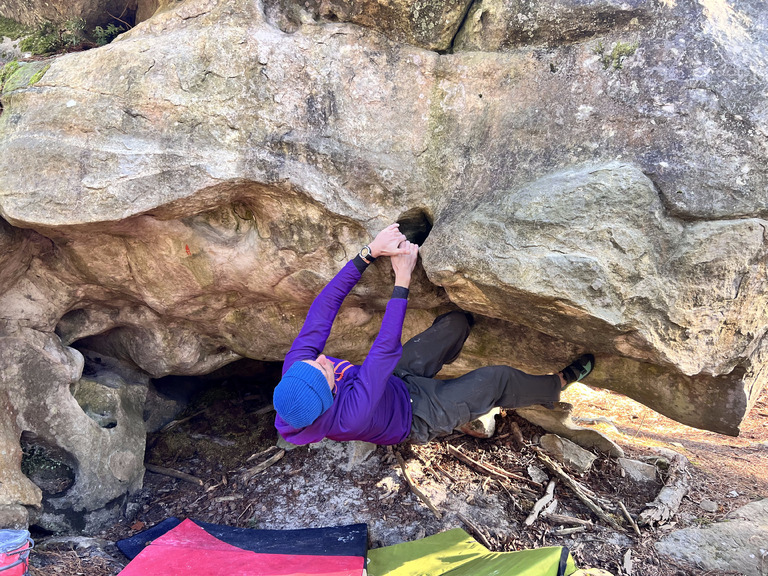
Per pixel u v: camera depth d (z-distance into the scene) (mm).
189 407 4395
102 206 2477
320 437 2377
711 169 2182
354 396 2355
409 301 3074
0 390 2914
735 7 2359
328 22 2604
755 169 2150
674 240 2221
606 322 2225
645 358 2428
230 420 4266
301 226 2746
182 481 3750
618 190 2195
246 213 2885
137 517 3438
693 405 2816
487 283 2383
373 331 3449
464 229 2453
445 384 2830
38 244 3029
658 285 2217
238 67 2508
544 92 2451
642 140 2268
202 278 3062
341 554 2805
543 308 2369
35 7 3484
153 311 3463
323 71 2557
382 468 3701
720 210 2184
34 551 2879
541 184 2344
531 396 2986
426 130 2637
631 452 4219
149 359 3676
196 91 2508
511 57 2494
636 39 2287
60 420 3111
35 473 3137
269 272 2955
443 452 3867
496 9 2453
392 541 3166
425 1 2471
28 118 2539
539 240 2275
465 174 2613
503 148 2533
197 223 2908
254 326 3449
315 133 2564
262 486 3652
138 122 2504
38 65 2738
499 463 3840
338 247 2775
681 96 2211
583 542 3184
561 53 2418
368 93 2594
